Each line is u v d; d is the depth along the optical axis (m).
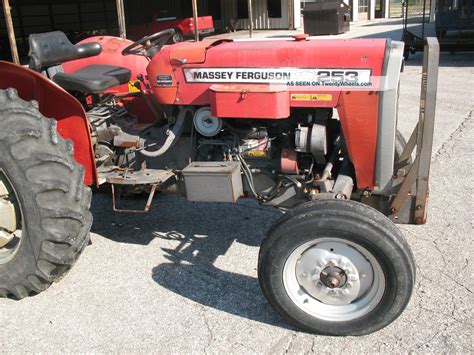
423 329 2.70
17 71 3.07
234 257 3.52
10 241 3.14
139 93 3.67
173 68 3.11
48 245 2.86
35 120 2.87
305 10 18.16
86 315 2.93
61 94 3.04
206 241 3.75
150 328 2.79
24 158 2.79
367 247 2.47
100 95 3.74
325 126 2.96
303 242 2.56
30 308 3.01
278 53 2.88
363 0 27.95
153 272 3.36
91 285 3.23
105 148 3.49
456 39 12.30
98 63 4.16
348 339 2.65
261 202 3.26
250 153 3.15
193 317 2.88
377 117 2.80
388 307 2.52
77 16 20.84
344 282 2.60
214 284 3.20
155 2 22.52
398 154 3.53
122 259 3.54
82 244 2.97
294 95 2.89
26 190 2.81
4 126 2.83
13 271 2.99
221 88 2.95
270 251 2.58
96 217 4.20
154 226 4.02
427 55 2.67
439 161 5.23
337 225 2.48
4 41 16.75
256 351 2.59
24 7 18.97
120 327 2.81
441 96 8.34
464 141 5.86
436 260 3.37
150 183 3.21
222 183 3.01
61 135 3.21
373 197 3.10
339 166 3.17
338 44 2.85
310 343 2.63
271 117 2.87
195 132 3.29
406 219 3.05
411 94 8.55
